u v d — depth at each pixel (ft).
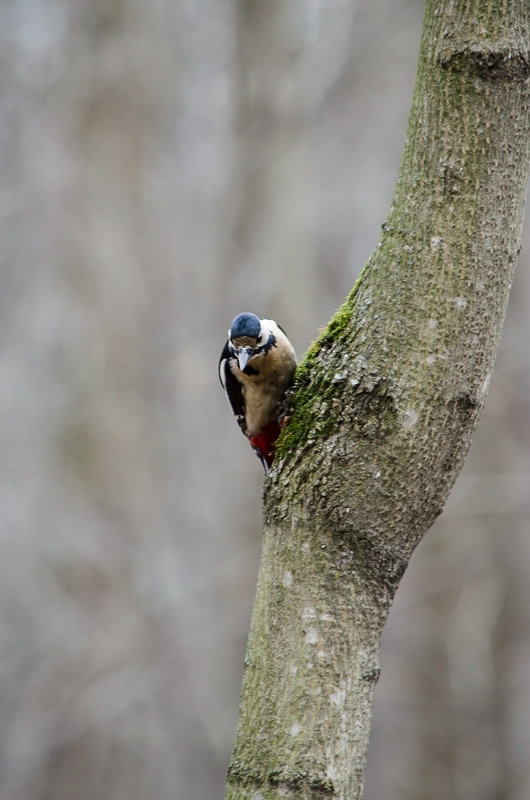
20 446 59.77
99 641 53.47
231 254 62.59
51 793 51.80
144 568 55.72
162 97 67.41
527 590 53.21
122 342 61.11
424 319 12.16
